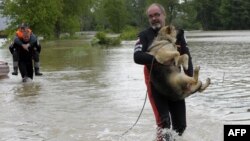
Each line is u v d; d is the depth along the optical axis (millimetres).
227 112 9156
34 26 55062
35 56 15508
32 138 7547
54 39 62344
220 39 51156
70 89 12844
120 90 12375
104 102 10609
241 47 33469
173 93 6324
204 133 7492
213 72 16297
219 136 7320
